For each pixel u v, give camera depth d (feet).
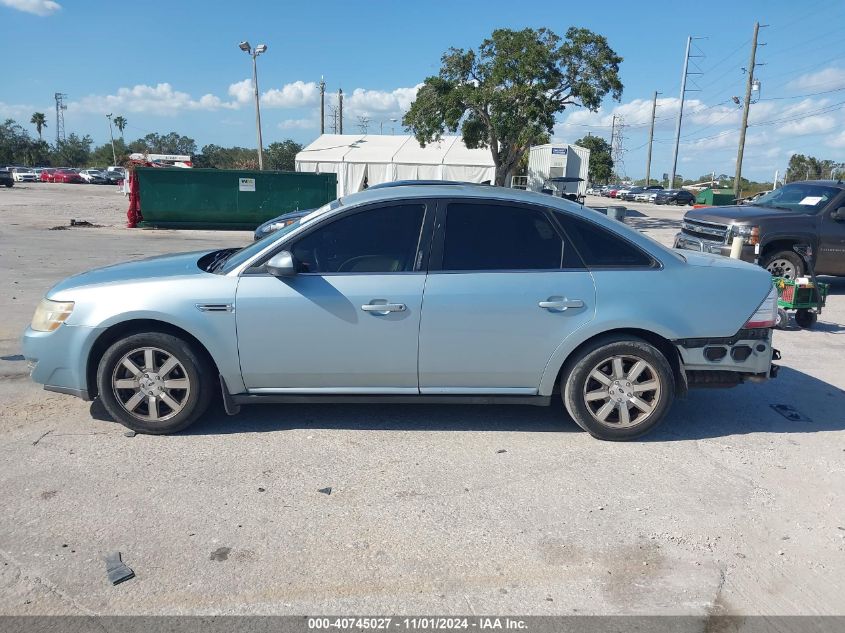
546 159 118.11
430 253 14.40
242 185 71.77
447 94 88.12
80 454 13.82
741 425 16.37
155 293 14.15
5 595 9.35
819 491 12.96
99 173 217.15
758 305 15.01
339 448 14.37
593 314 14.44
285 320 14.12
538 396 14.93
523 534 11.18
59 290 14.76
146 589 9.54
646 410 14.88
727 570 10.35
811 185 35.37
